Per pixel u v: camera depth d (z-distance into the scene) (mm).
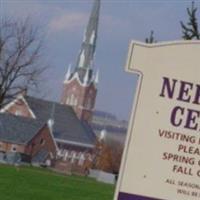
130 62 11359
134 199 11156
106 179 81938
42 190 42188
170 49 11344
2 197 34594
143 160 11203
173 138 11211
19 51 89250
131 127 11258
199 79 11297
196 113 11234
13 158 85125
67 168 129125
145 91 11320
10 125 140750
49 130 143625
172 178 11156
